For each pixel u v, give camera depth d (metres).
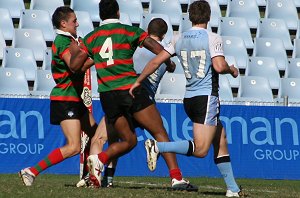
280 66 71.19
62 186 29.50
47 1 72.06
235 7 76.50
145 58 32.50
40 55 65.75
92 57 28.45
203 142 26.36
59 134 48.34
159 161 48.97
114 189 27.52
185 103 26.91
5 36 67.19
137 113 27.91
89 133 31.62
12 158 47.31
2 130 47.34
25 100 48.00
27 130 47.88
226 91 63.44
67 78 29.58
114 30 28.02
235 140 50.28
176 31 73.75
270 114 51.19
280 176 50.81
